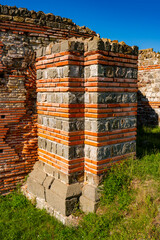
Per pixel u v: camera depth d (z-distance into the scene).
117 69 4.32
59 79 4.29
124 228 3.45
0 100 5.55
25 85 5.89
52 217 4.43
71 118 4.16
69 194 4.17
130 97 4.63
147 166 4.64
